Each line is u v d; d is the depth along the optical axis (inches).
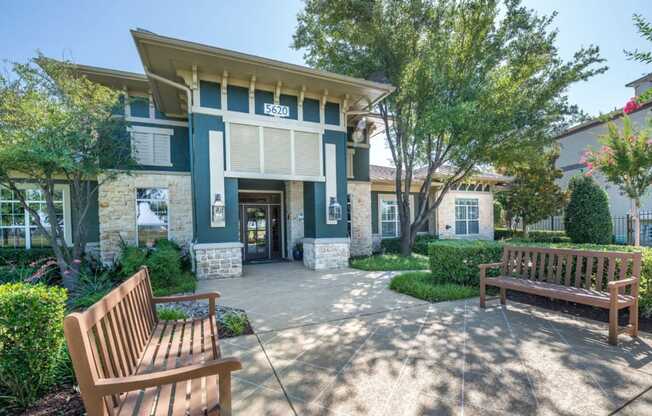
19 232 369.7
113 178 314.2
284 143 342.0
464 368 110.7
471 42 375.6
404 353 123.6
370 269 342.6
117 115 356.2
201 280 294.8
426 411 87.0
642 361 113.7
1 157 237.1
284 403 92.0
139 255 278.8
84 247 338.6
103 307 70.8
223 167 314.5
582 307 177.6
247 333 150.3
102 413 58.1
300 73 318.0
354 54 408.8
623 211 544.4
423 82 376.8
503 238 637.3
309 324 161.5
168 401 67.6
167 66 299.7
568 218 441.4
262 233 450.3
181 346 97.9
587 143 612.4
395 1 378.6
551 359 116.2
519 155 393.1
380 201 560.4
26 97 250.7
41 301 93.4
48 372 95.4
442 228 587.8
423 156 440.1
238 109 323.9
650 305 154.1
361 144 506.3
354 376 106.7
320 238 359.6
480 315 169.0
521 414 84.9
